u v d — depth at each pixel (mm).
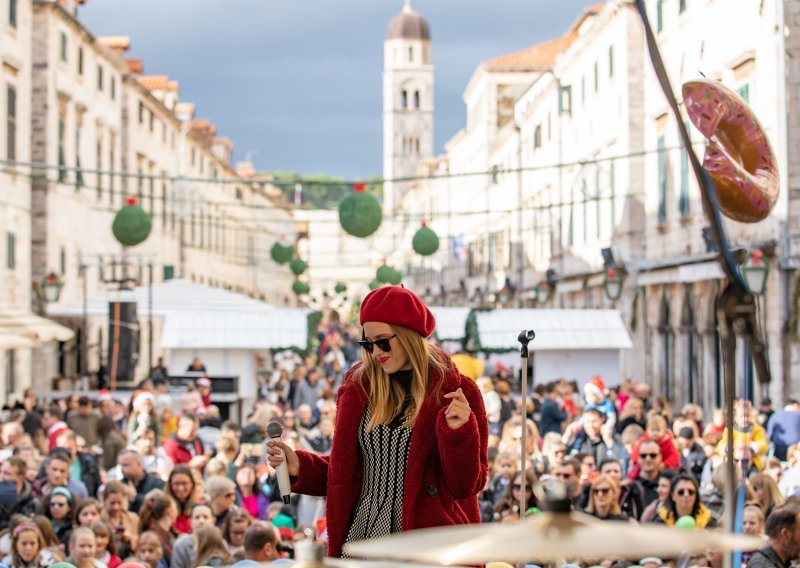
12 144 35188
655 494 11414
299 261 46531
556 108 49469
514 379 30031
